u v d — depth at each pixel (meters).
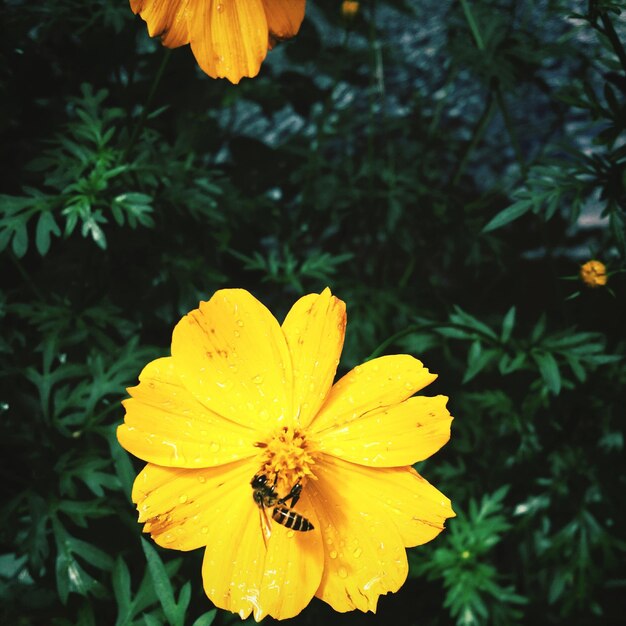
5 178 0.28
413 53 0.35
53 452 0.22
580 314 0.34
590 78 0.35
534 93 0.36
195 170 0.26
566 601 0.27
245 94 0.34
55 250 0.28
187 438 0.18
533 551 0.28
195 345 0.18
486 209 0.36
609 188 0.23
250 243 0.32
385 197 0.31
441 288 0.36
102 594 0.21
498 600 0.26
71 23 0.27
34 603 0.23
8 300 0.26
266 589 0.17
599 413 0.29
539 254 0.37
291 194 0.34
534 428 0.28
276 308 0.31
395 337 0.21
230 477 0.18
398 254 0.35
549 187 0.23
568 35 0.31
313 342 0.18
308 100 0.35
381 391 0.18
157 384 0.18
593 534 0.27
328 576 0.18
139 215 0.23
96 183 0.23
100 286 0.26
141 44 0.33
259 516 0.18
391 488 0.18
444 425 0.18
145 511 0.17
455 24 0.31
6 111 0.27
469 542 0.25
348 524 0.18
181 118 0.31
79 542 0.21
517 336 0.33
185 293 0.26
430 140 0.34
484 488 0.28
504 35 0.29
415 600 0.27
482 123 0.32
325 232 0.36
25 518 0.23
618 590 0.29
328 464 0.18
